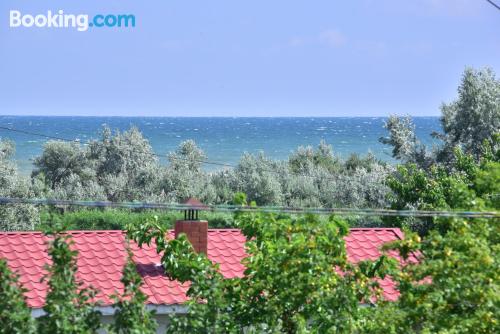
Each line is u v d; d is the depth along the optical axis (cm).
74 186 10331
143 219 2555
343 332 2247
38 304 2958
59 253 2033
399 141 8994
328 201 10269
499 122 8388
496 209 2766
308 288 2284
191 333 2123
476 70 8494
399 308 2323
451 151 8506
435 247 2344
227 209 2100
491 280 2266
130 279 2078
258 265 2359
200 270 2291
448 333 2142
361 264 2411
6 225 7325
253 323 2331
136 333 2006
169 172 10131
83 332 1958
